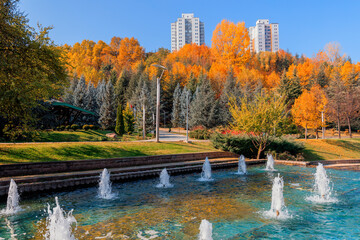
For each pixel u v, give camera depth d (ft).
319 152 107.24
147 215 31.91
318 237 25.32
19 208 35.42
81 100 235.20
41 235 25.62
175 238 24.39
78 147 70.95
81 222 29.19
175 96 290.56
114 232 25.96
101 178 51.11
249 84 277.85
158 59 458.50
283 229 27.30
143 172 60.13
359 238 25.08
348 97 156.15
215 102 224.53
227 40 430.61
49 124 101.96
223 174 66.85
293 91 246.27
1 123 63.93
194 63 442.91
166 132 226.99
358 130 233.96
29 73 49.06
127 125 192.65
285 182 55.36
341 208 35.53
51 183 46.21
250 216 31.71
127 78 345.51
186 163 74.28
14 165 49.24
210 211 33.73
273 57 437.17
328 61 393.91
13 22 49.16
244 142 98.17
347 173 67.92
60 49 56.49
